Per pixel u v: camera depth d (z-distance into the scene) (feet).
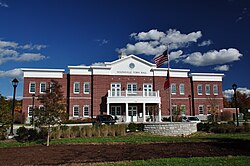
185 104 170.71
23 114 145.07
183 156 40.70
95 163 35.99
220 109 174.91
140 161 36.06
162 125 83.20
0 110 63.62
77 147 54.49
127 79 161.99
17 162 38.09
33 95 133.08
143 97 151.12
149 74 165.89
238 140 61.57
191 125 85.15
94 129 78.69
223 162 34.17
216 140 63.00
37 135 70.13
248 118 176.35
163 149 49.06
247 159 36.14
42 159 40.27
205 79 176.65
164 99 165.27
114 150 48.88
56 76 155.63
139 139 67.82
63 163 36.83
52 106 60.08
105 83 158.20
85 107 154.92
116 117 140.26
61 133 74.59
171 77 171.01
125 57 162.71
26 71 152.46
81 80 156.87
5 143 63.57
